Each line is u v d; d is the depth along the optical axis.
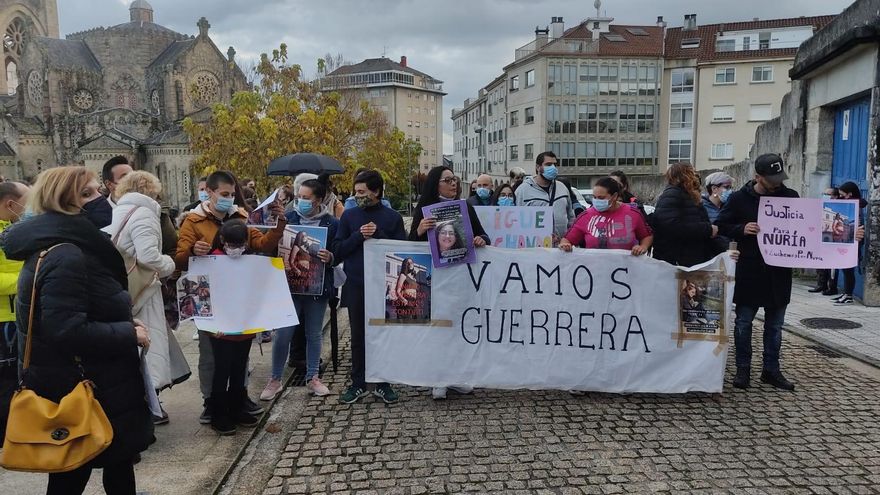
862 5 9.53
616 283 5.33
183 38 66.75
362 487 3.88
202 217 4.79
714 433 4.61
